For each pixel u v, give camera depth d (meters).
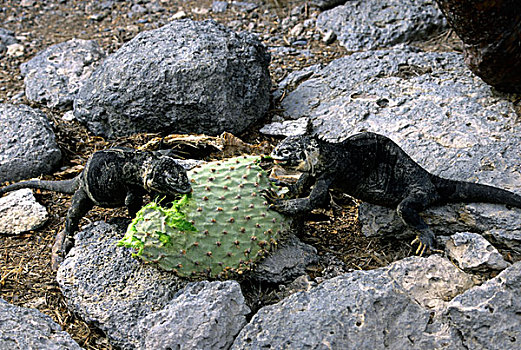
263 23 3.68
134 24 3.74
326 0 3.65
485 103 3.02
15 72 3.46
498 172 2.79
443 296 2.53
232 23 3.68
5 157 2.99
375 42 3.46
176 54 3.07
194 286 2.54
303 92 3.23
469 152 2.86
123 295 2.60
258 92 3.13
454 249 2.64
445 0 2.88
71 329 2.61
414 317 2.47
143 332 2.50
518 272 2.49
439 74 3.16
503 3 2.82
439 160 2.86
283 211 2.63
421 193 2.69
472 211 2.70
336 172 2.66
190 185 2.60
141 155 2.66
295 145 2.65
